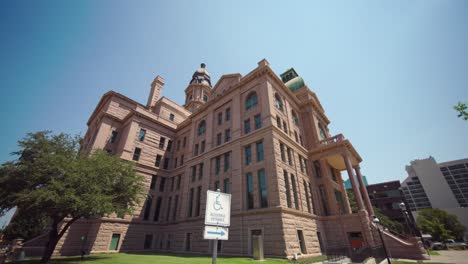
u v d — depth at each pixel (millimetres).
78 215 18938
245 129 28891
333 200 28562
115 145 38344
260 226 20953
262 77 29578
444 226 65938
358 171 32969
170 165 41500
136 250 30672
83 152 24062
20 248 22656
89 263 16422
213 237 7688
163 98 48406
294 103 36500
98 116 42656
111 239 28688
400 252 22016
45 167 18516
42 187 17359
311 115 36500
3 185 18062
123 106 42406
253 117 28219
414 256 21109
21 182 18438
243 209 23359
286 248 18453
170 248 31484
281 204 20688
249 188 24375
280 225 19516
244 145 26984
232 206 24500
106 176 20484
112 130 38906
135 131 38312
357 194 25953
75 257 21938
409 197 118875
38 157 19344
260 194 23094
